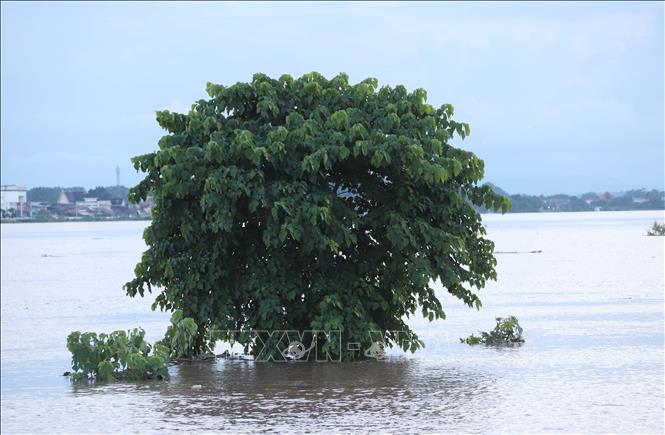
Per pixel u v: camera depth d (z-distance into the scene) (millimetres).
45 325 40625
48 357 30875
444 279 25797
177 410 20156
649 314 36844
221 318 25984
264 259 26969
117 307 48375
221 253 26062
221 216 24250
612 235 130125
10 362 29500
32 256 114625
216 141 24703
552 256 82562
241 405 20484
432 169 24234
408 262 26250
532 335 31375
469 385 22344
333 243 24516
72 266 91000
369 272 26828
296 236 23984
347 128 24797
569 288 49844
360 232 26828
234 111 26594
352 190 26828
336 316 25562
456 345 29438
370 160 25344
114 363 24188
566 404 20047
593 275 58500
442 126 26531
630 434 17516
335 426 18328
